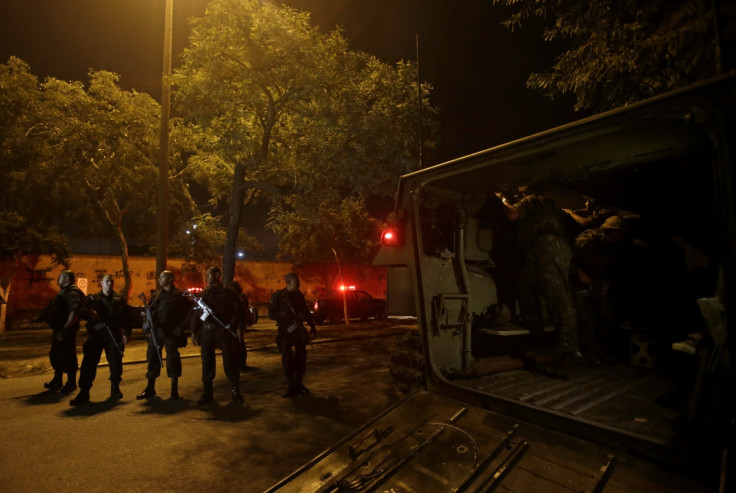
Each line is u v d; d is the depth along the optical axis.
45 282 17.84
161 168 10.98
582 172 2.83
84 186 14.83
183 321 6.47
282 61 10.45
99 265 19.11
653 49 4.18
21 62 13.14
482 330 3.84
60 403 6.16
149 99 14.99
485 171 2.82
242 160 11.38
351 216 20.75
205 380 6.08
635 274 4.50
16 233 15.53
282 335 6.42
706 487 1.79
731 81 1.65
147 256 20.23
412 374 3.90
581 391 3.13
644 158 2.56
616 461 2.02
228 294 6.18
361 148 11.12
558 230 4.02
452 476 2.20
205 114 10.82
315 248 20.45
